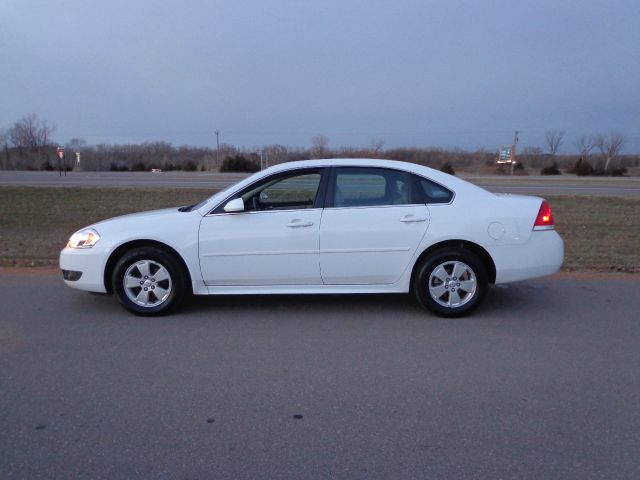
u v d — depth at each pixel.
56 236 12.37
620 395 4.14
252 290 6.02
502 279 5.99
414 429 3.63
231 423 3.71
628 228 14.34
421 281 5.91
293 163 6.14
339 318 5.98
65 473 3.14
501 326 5.74
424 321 5.89
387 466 3.21
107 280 6.04
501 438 3.52
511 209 5.98
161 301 5.98
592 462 3.25
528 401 4.04
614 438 3.52
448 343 5.23
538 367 4.66
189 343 5.21
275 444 3.45
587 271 8.59
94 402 4.00
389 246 5.88
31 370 4.57
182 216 6.00
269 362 4.75
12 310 6.25
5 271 8.39
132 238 5.86
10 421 3.72
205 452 3.36
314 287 6.02
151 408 3.91
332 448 3.40
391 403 4.00
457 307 5.95
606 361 4.80
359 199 5.98
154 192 22.02
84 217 16.41
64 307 6.37
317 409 3.91
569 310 6.35
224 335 5.43
